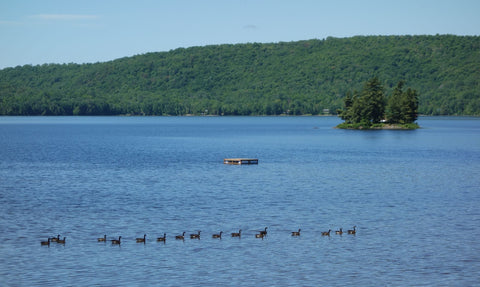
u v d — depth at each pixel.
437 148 198.88
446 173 126.31
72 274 56.59
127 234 70.19
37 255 62.03
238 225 74.56
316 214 80.94
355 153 178.38
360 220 77.50
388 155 171.38
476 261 60.44
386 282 54.97
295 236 69.56
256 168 134.75
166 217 78.81
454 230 72.25
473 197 94.69
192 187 104.25
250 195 95.56
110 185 106.88
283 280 55.38
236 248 64.75
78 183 109.50
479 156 168.62
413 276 56.41
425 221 77.00
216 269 58.16
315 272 57.47
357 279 55.66
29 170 130.50
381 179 115.94
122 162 148.88
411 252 63.38
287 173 125.00
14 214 80.31
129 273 56.97
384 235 70.00
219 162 148.88
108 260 60.69
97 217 78.75
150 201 90.00
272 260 60.78
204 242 66.94
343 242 67.00
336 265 59.34
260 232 69.81
